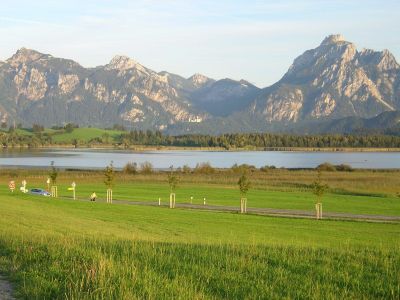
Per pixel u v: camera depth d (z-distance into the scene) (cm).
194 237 3766
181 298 1460
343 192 9006
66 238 2603
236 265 1933
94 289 1495
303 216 5919
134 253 2114
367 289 1667
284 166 18862
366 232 4559
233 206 7000
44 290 1534
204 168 13462
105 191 9044
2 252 2147
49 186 8981
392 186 9806
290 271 1869
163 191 9119
